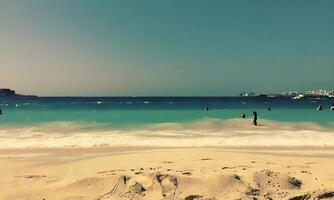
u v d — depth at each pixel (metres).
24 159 16.64
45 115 46.06
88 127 31.52
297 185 11.21
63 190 10.84
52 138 24.67
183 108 71.06
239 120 36.47
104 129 30.14
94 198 10.15
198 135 26.41
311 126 32.34
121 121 37.16
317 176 12.18
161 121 36.84
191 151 17.77
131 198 10.03
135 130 29.48
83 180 11.20
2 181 11.95
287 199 10.01
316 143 22.42
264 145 21.66
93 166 14.26
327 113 49.16
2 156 17.66
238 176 11.46
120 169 13.39
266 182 11.14
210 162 14.58
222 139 24.30
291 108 69.56
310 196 10.16
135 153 17.95
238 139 24.30
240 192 10.39
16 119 39.62
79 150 19.64
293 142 22.89
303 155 17.58
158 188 10.55
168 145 21.64
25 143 22.31
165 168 13.34
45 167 14.48
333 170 13.15
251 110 58.09
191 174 12.20
